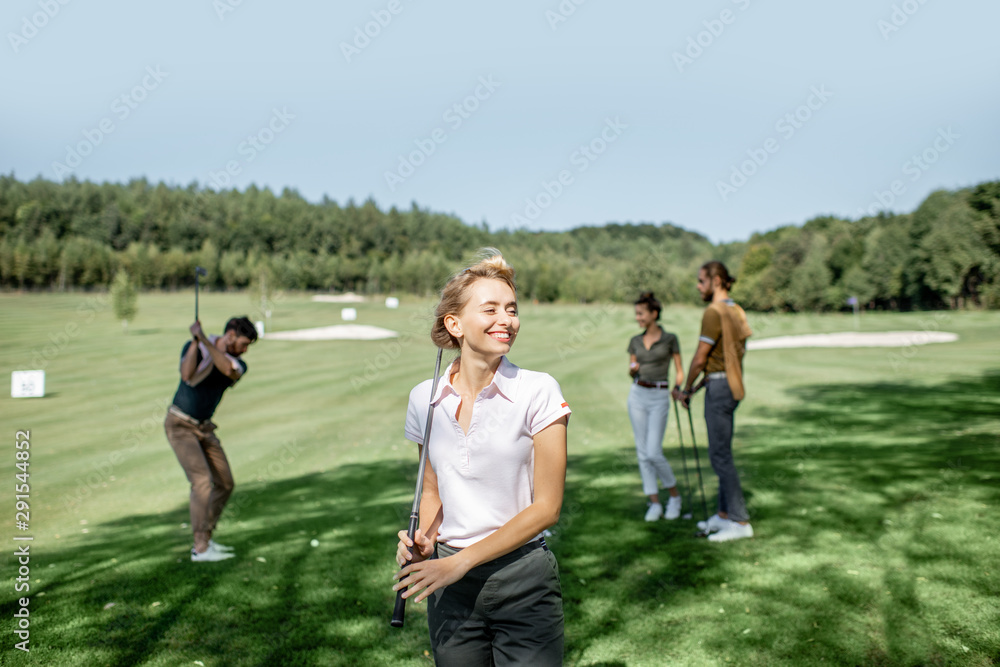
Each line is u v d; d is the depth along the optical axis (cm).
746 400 1136
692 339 2870
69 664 312
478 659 187
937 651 286
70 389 1639
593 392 1351
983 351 1811
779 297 6228
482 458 179
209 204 9475
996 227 4416
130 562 460
